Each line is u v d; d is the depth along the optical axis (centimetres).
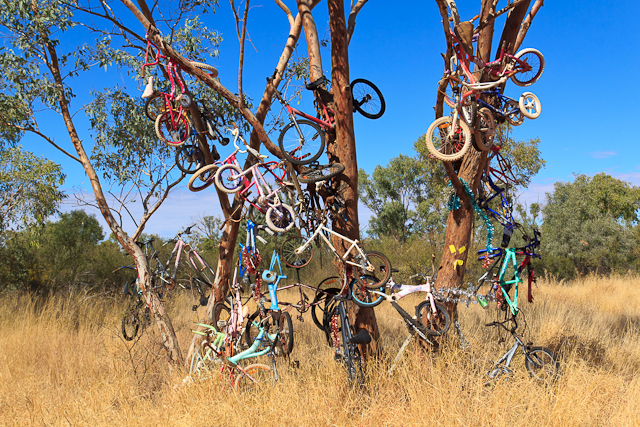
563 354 562
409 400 436
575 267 1781
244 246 522
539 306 846
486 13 499
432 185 2184
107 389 496
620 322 826
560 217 1973
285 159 496
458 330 534
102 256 1317
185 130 559
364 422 400
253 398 447
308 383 468
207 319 615
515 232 1503
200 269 638
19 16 608
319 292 562
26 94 622
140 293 607
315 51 557
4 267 1140
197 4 641
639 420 390
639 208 3288
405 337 694
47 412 450
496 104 504
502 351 570
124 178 739
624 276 1595
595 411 409
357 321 531
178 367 554
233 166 543
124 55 673
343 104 512
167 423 407
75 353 627
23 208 1001
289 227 511
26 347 660
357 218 529
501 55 484
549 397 429
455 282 543
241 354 479
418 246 1352
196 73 504
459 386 438
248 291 966
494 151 538
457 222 547
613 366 556
